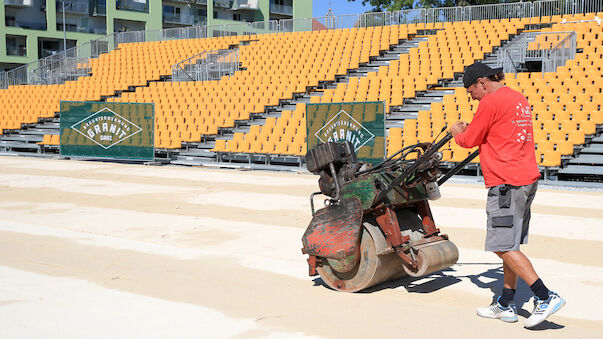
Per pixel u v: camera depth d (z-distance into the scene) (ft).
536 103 50.80
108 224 27.91
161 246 23.08
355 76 73.61
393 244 15.70
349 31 86.28
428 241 16.31
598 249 22.12
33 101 89.71
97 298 16.16
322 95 70.59
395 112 60.70
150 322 14.14
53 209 32.40
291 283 17.83
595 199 35.86
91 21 191.52
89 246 23.11
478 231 25.80
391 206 15.99
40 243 23.67
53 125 82.64
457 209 31.96
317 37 87.56
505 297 14.25
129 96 81.66
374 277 16.26
